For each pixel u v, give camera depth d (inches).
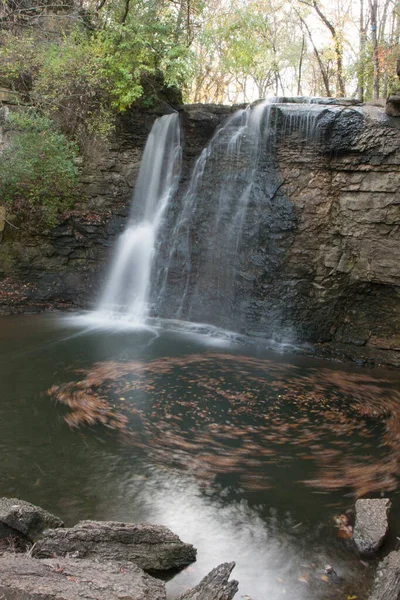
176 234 500.7
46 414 264.8
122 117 541.0
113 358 359.9
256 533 175.6
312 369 361.1
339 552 166.7
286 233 412.2
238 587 149.1
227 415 273.4
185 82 622.8
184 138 501.7
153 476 210.4
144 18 567.2
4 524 157.2
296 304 412.5
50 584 126.1
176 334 438.6
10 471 208.5
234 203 450.3
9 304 490.6
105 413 268.7
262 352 397.7
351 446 243.0
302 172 408.5
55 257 526.3
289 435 253.0
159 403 284.7
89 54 528.7
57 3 606.5
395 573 143.4
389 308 395.5
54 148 494.0
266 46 917.8
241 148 446.9
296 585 150.8
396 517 185.8
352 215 392.8
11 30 572.7
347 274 402.0
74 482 202.7
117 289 518.6
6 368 331.0
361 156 381.4
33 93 526.3
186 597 133.2
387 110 369.7
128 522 177.0
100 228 528.7
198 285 478.6
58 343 393.1
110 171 540.1
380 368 375.2
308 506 193.0
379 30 823.7
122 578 134.0
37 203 518.6
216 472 216.1
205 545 168.2
